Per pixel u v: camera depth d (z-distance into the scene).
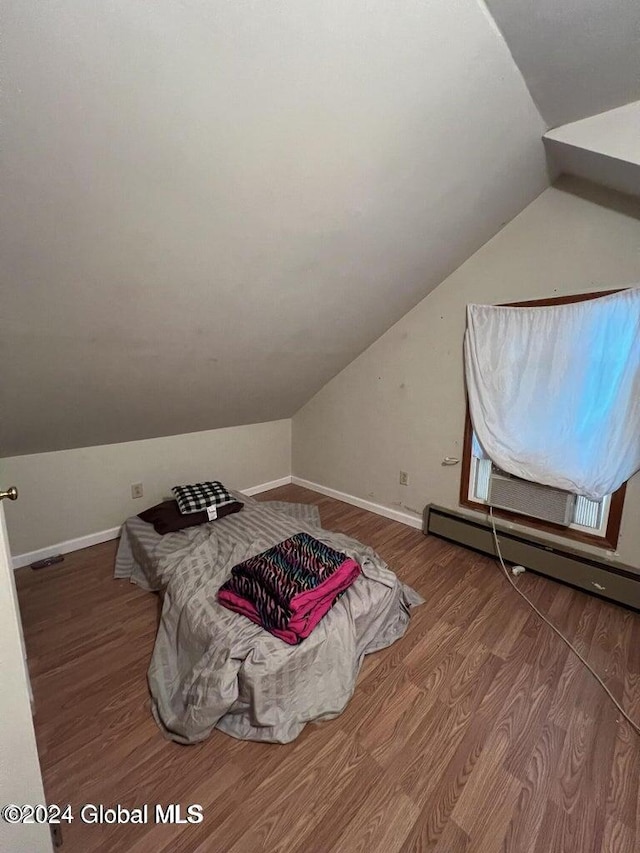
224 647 1.37
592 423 1.98
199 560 1.91
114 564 2.36
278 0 0.81
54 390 1.82
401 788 1.15
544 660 1.62
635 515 1.96
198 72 0.88
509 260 2.21
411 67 1.06
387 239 1.80
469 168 1.58
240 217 1.33
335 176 1.33
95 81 0.82
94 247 1.20
